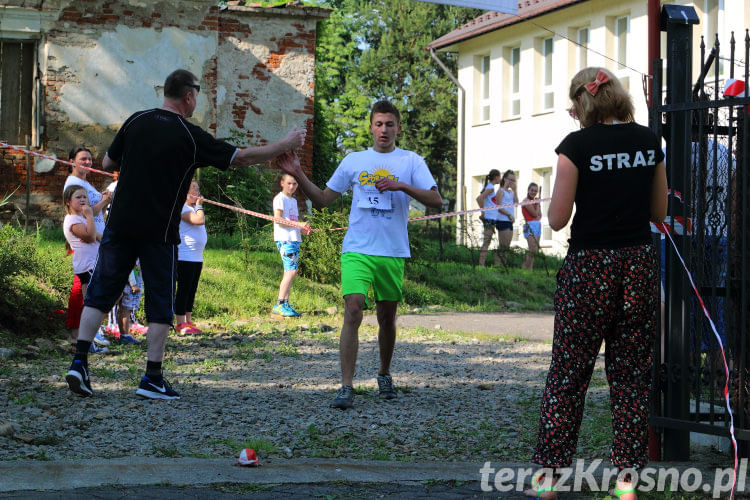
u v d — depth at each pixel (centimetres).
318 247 1458
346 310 648
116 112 1833
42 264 1100
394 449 524
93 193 938
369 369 825
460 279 1605
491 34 2994
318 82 2528
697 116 496
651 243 415
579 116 422
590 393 730
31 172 1778
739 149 468
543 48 2777
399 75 5038
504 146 2938
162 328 641
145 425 556
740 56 1973
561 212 411
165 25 1855
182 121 633
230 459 467
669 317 490
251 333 1080
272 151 643
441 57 5019
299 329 1125
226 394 671
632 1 2386
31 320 992
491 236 1823
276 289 1352
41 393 647
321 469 454
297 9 2011
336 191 667
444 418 612
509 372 831
